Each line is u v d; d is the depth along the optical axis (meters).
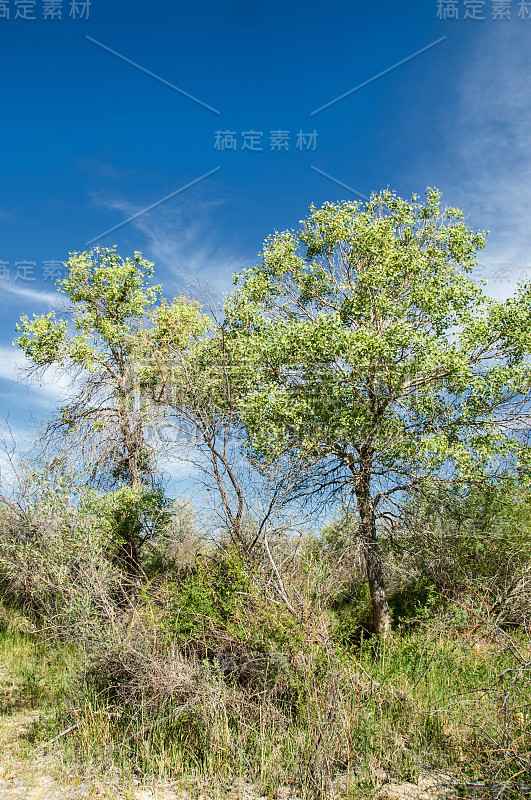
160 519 13.03
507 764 4.98
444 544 13.19
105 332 15.80
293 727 6.21
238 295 14.88
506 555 12.48
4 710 7.82
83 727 6.65
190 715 6.60
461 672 7.72
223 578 8.11
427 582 13.49
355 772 5.58
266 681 6.66
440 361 13.12
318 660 6.43
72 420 15.75
